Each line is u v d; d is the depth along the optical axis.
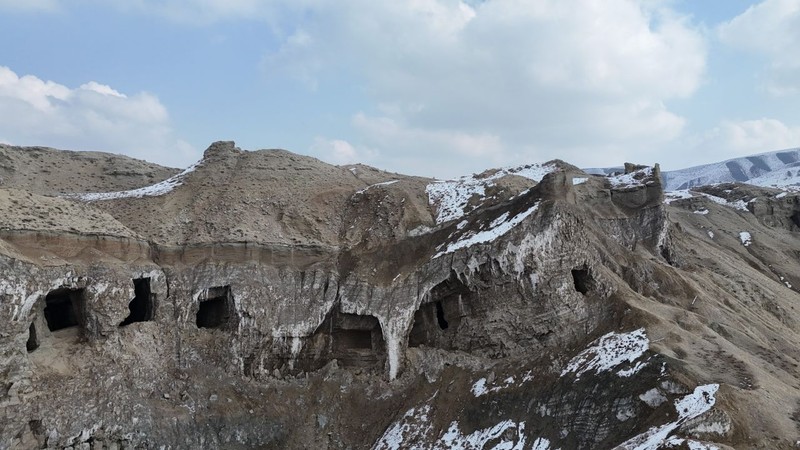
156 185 73.19
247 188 68.19
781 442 36.16
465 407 49.53
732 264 81.75
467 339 55.34
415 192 72.06
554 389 46.38
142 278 54.16
